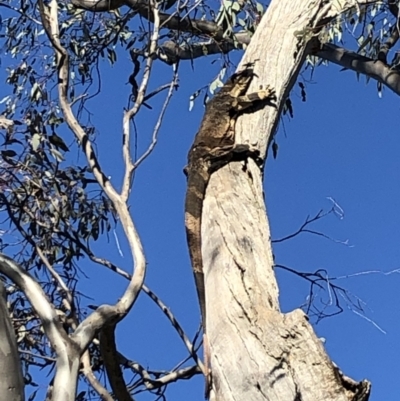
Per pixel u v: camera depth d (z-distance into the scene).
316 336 2.56
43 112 5.92
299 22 4.57
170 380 5.05
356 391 2.38
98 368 5.27
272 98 4.18
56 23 4.81
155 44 4.98
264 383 2.48
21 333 5.16
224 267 3.07
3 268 2.67
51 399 2.42
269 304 2.85
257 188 3.69
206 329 2.98
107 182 3.88
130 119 4.31
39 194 5.47
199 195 3.80
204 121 4.17
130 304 3.04
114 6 5.96
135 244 3.46
